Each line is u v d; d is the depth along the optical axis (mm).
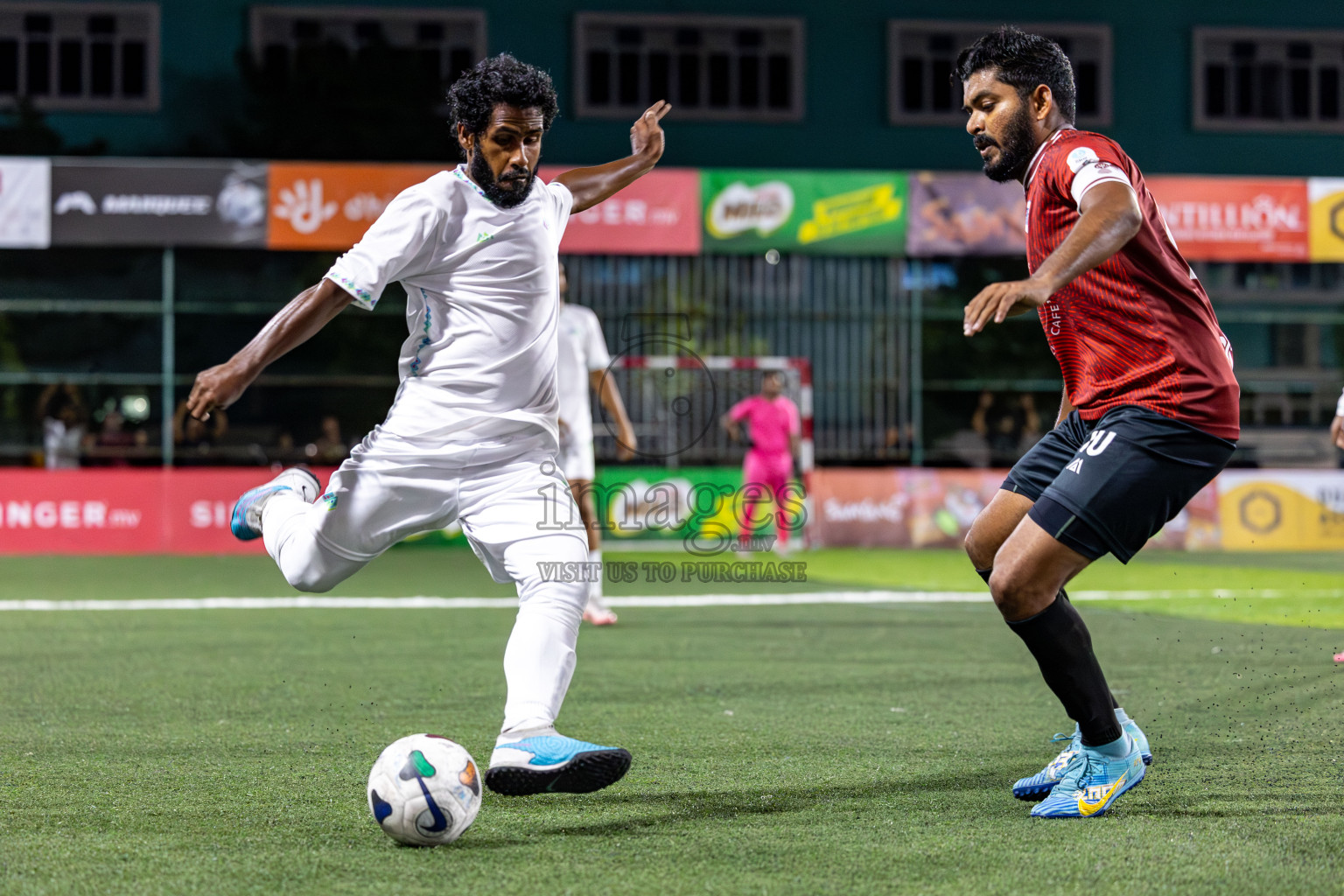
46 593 17266
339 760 6719
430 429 5547
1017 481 6082
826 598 16828
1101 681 5617
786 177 26781
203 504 25609
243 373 5098
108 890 4461
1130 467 5480
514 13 34125
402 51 33906
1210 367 5539
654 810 5617
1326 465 31219
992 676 9930
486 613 14852
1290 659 10852
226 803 5734
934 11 35250
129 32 33062
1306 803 5750
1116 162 5473
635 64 34688
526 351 5617
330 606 15664
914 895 4383
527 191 5574
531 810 5625
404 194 5457
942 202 27125
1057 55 5887
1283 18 35875
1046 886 4484
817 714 8203
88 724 7785
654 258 27750
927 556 25109
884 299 28578
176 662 10781
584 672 10172
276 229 25641
